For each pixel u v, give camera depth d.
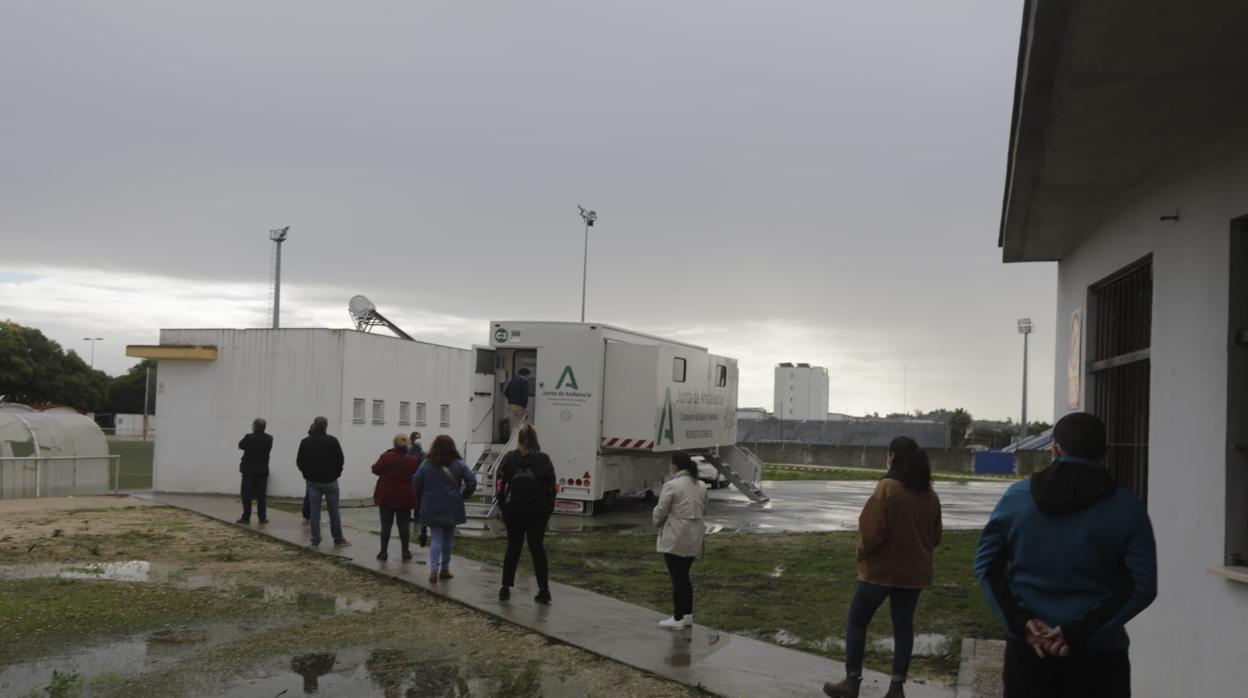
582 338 18.86
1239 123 5.21
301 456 13.66
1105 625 3.61
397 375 23.47
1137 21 3.96
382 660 7.74
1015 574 3.89
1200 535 5.53
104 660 7.61
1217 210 5.47
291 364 21.44
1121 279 7.45
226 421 21.80
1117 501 3.74
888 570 6.63
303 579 11.34
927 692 6.87
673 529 8.77
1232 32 4.03
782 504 24.23
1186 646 5.66
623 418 18.95
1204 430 5.54
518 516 9.89
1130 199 6.81
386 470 12.48
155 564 12.17
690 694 6.86
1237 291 5.32
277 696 6.73
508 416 19.48
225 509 18.00
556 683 7.12
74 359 74.12
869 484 34.03
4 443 20.02
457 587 10.68
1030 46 4.34
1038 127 5.38
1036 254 9.34
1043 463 44.94
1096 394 7.99
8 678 7.05
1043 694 3.80
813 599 10.40
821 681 7.15
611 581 11.48
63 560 12.36
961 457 48.16
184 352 21.72
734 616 9.51
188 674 7.24
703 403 22.75
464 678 7.25
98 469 21.50
